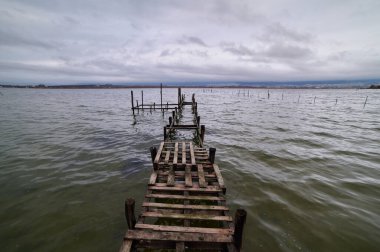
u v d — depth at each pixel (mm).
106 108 38031
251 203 6723
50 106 41344
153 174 6969
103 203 6676
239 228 3809
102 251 4809
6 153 11375
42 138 14852
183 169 7691
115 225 5652
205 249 4500
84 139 14766
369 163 10297
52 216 5996
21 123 21047
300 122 22859
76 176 8586
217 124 21484
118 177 8523
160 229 4438
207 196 5855
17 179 8250
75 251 4797
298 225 5664
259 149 12484
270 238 5180
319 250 4828
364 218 5973
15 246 4918
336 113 31875
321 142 14273
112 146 13039
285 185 7914
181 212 5383
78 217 5969
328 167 9727
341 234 5328
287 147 12977
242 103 52625
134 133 17078
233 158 10930
